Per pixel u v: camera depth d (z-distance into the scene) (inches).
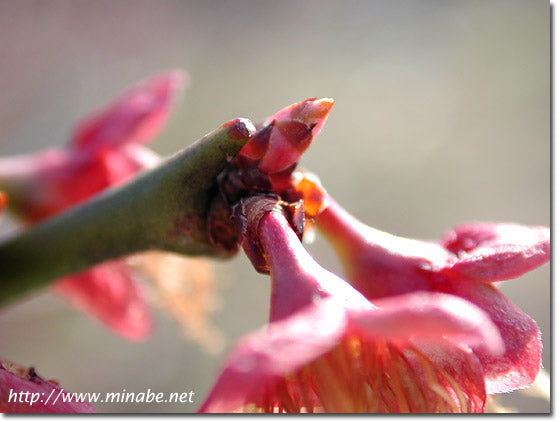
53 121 3.7
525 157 3.9
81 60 3.8
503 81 4.1
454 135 4.0
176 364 3.4
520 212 3.8
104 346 3.4
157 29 4.1
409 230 3.9
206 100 4.1
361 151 4.0
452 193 3.9
